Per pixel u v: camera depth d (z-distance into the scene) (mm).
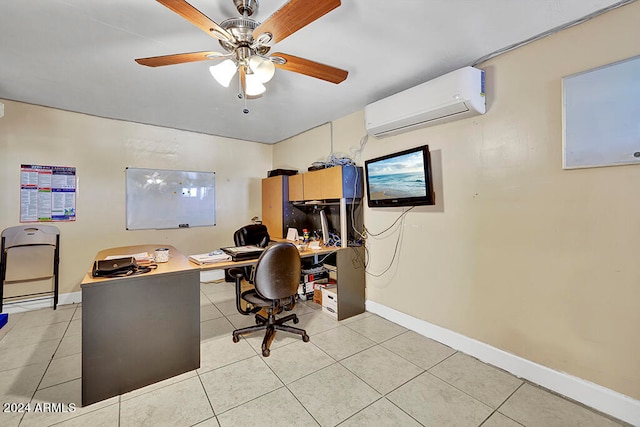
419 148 2398
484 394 1785
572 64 1727
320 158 3848
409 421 1560
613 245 1607
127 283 1774
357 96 2840
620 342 1588
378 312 3043
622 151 1544
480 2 1531
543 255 1872
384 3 1534
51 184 3211
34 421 1538
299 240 3461
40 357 2193
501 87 2057
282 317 2838
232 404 1680
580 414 1618
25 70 2289
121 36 1837
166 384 1861
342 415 1600
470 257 2258
